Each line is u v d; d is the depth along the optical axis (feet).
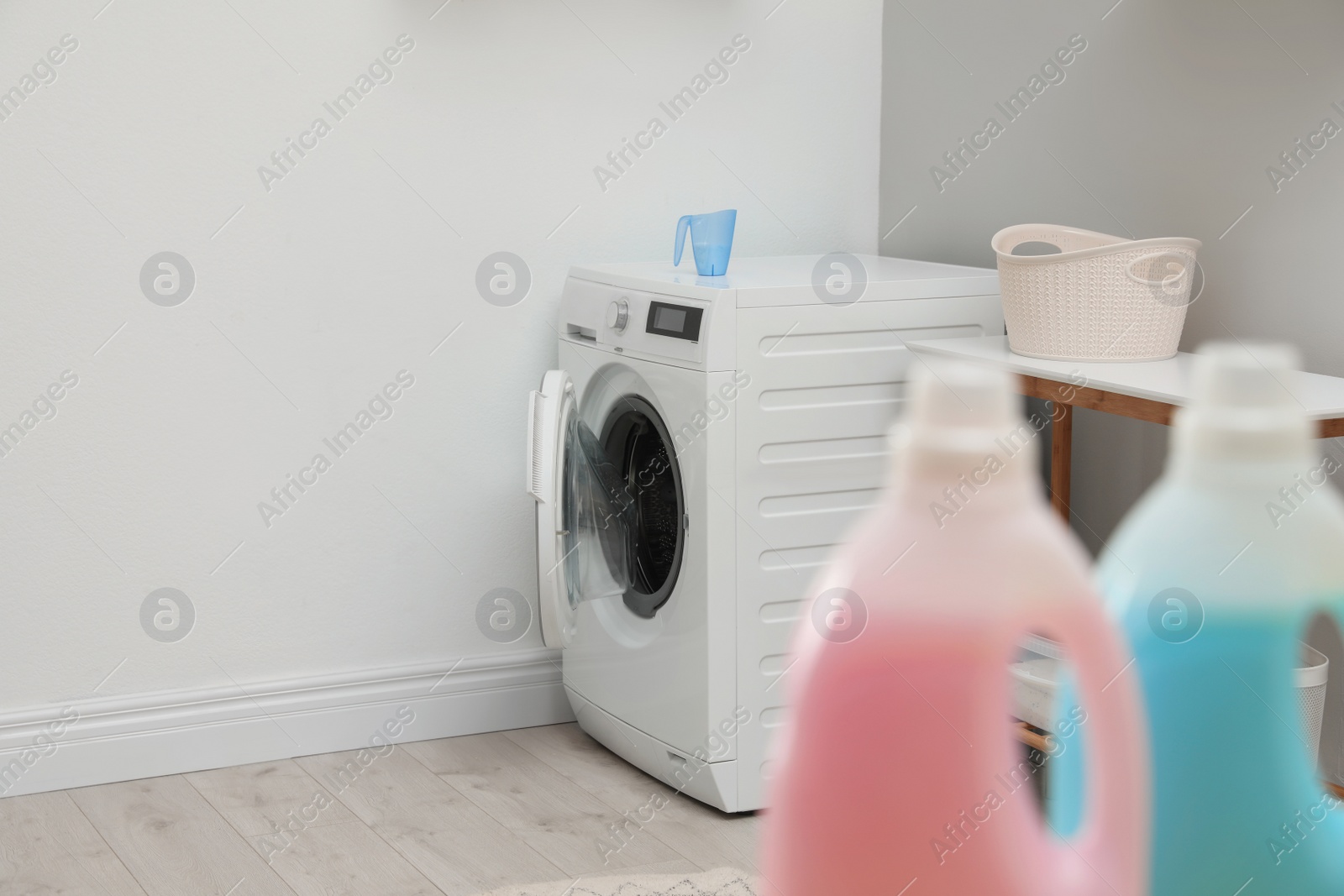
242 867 7.01
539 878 6.81
